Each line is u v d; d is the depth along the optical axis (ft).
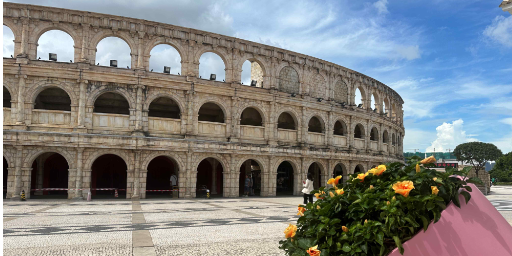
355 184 22.26
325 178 174.29
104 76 128.98
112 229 59.11
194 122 141.28
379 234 18.17
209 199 133.28
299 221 22.65
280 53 161.68
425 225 18.11
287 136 163.12
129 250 43.32
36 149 121.70
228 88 147.43
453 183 19.15
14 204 103.14
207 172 176.55
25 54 122.31
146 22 135.33
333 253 19.52
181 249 44.24
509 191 227.61
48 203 107.96
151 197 140.15
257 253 42.63
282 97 160.04
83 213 81.82
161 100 151.23
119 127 131.03
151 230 58.34
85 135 124.36
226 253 42.45
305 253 20.01
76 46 127.65
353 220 20.48
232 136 147.84
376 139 208.95
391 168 22.22
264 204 112.06
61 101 143.64
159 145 133.28
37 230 57.67
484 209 19.03
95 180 151.84
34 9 124.06
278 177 207.72
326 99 176.76
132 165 130.82
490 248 17.75
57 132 123.13
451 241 17.85
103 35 130.82
